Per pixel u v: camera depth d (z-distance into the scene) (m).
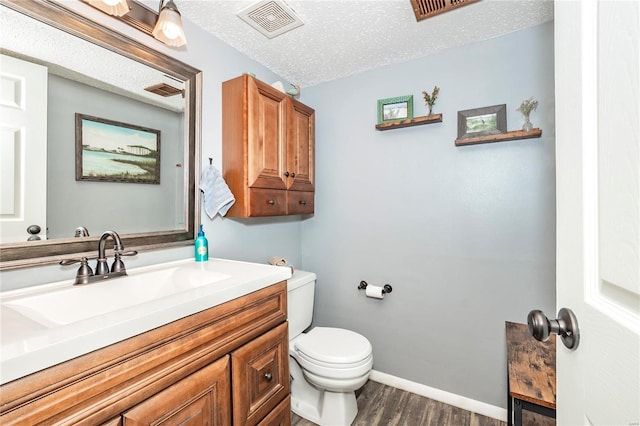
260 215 1.66
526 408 0.97
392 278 2.01
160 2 1.25
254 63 1.91
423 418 1.69
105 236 1.10
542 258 1.59
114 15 1.13
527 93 1.60
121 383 0.69
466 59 1.75
